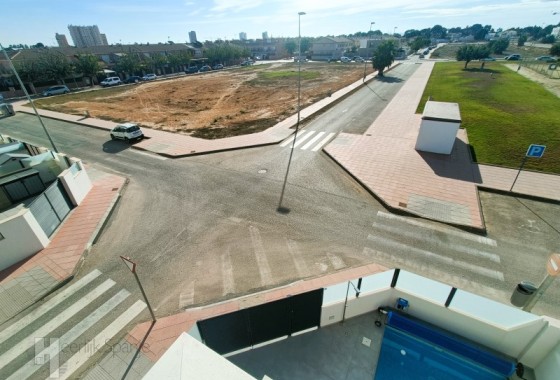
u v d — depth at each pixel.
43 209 13.05
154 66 69.88
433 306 8.16
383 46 51.75
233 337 7.86
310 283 10.43
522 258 11.23
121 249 12.39
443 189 15.86
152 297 10.09
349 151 21.22
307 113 31.28
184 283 10.61
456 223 13.15
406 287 8.52
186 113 34.03
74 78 56.47
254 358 8.07
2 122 32.84
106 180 18.38
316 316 8.45
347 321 8.95
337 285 8.27
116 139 25.78
